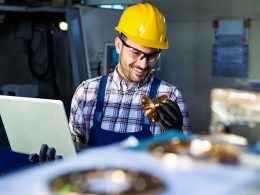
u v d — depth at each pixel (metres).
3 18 3.29
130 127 2.04
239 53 3.81
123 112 2.06
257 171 0.56
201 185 0.51
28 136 1.64
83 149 1.66
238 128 0.76
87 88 2.14
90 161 0.61
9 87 3.51
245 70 3.78
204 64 4.10
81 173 0.56
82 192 0.51
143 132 1.97
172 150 0.63
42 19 3.62
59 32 3.55
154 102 1.56
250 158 0.61
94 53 3.50
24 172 0.57
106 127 2.06
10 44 3.65
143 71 1.99
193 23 4.14
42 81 3.73
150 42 1.91
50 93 3.70
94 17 3.46
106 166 0.58
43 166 0.60
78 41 3.34
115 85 2.09
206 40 4.05
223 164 0.58
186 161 0.59
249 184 0.52
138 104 2.05
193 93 4.20
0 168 1.67
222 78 3.96
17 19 3.62
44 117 1.52
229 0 3.82
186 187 0.51
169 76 4.39
